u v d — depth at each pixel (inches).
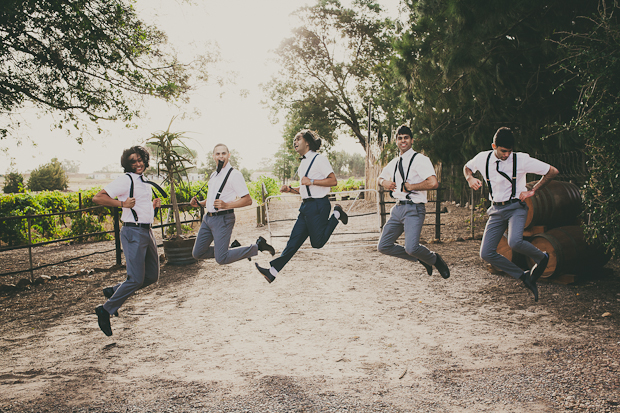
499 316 190.4
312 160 182.2
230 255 186.4
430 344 159.6
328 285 253.8
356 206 804.6
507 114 390.3
